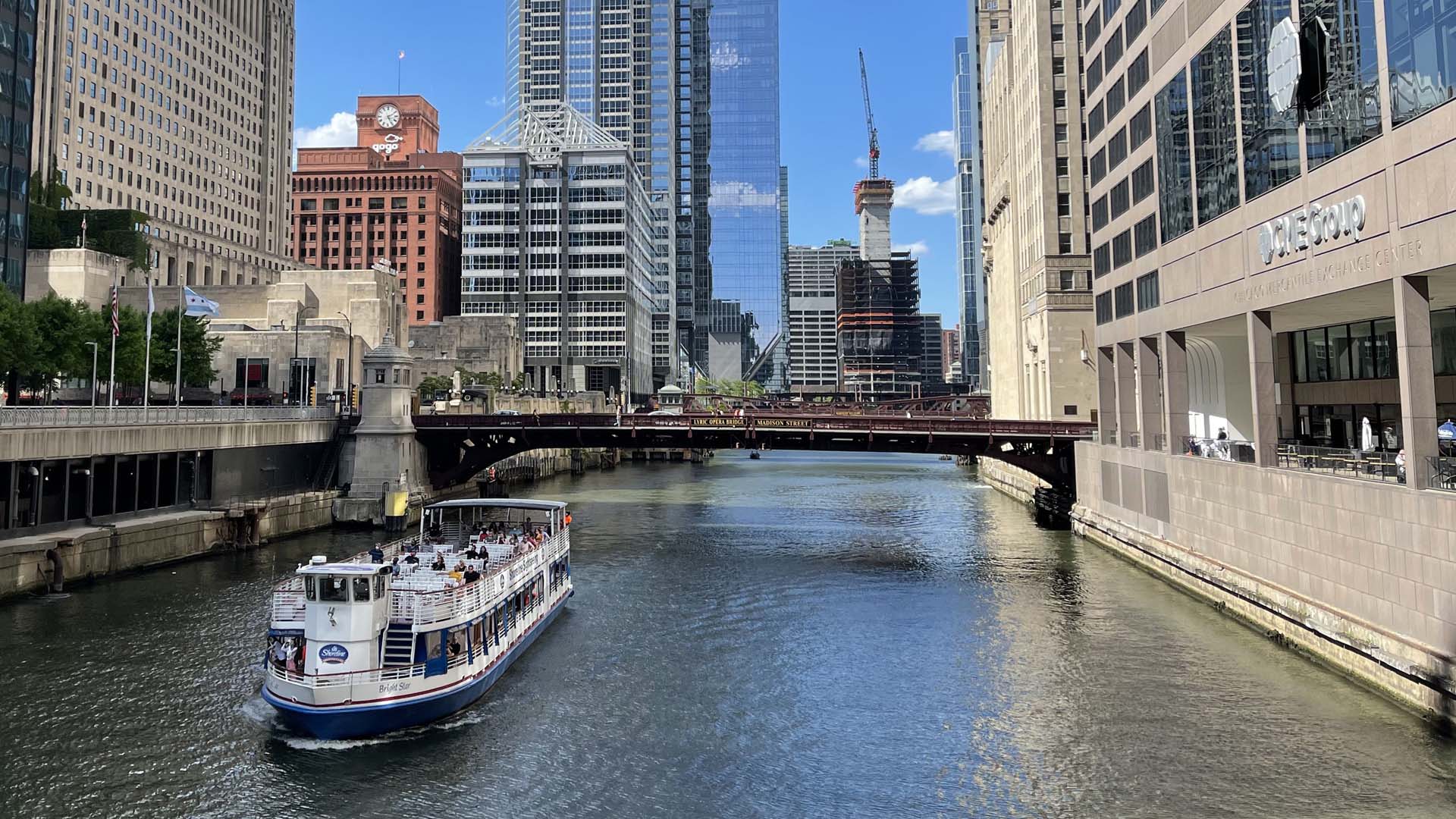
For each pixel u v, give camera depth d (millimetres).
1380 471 31703
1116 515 58531
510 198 192250
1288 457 38469
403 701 27578
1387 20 28406
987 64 139750
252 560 52312
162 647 34938
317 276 121188
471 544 39625
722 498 94812
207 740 26750
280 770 24938
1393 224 28172
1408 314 27781
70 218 111625
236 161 170375
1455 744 25047
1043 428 68500
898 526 71938
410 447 73062
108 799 23109
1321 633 31984
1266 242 36969
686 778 24812
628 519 76375
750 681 32875
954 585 48594
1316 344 49656
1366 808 22219
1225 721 27750
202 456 57781
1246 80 38656
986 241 135000
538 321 191375
